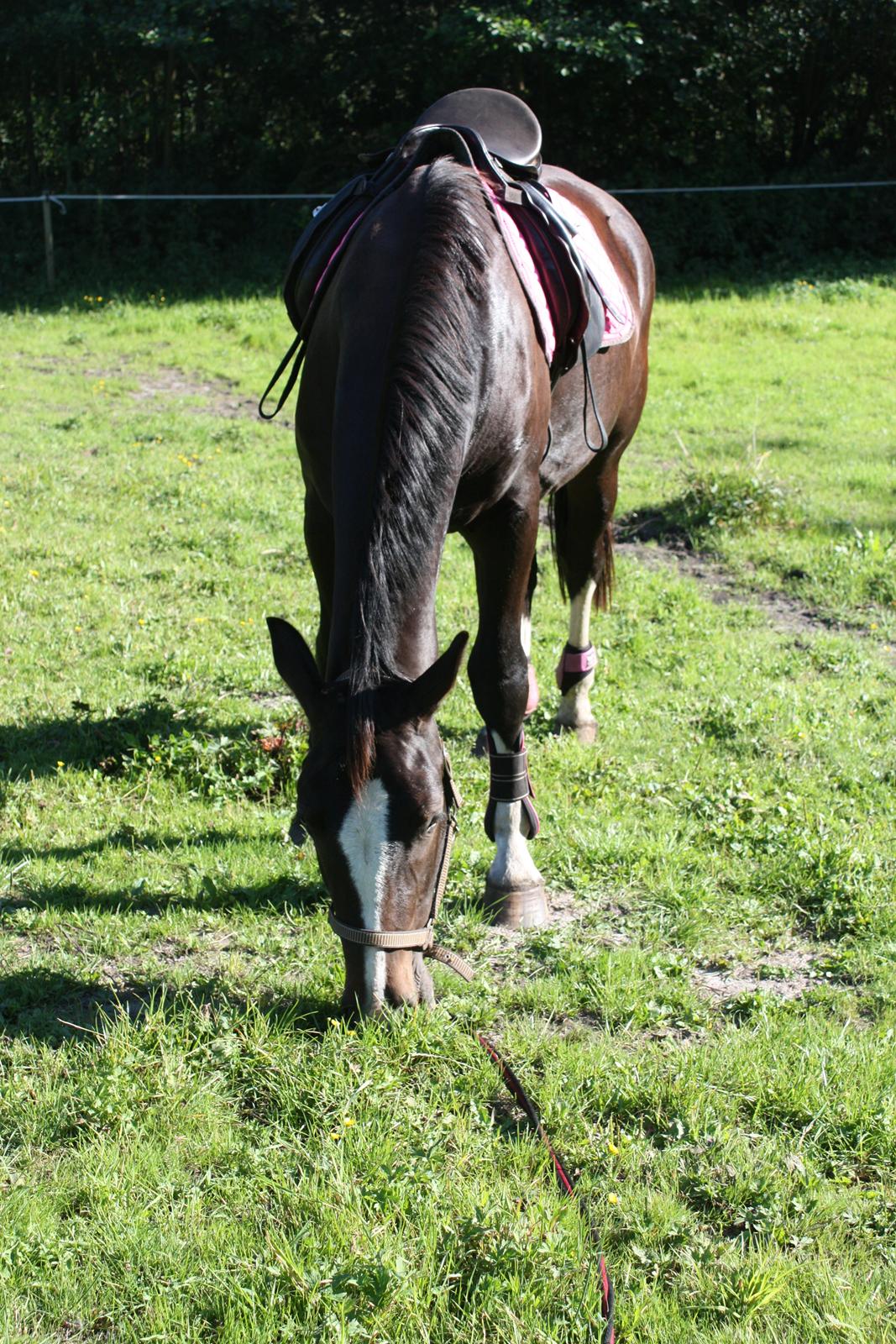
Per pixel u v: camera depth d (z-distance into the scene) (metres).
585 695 4.82
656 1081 2.80
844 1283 2.25
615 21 18.05
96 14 17.78
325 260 3.47
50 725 4.68
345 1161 2.46
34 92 19.47
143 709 4.70
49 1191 2.41
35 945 3.36
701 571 7.24
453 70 18.44
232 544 7.16
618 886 3.74
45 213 17.12
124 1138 2.56
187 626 5.81
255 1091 2.74
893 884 3.76
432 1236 2.26
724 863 3.87
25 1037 2.91
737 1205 2.45
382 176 3.48
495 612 3.33
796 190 18.95
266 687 5.19
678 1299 2.21
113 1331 2.13
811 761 4.67
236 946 3.37
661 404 11.41
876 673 5.56
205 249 18.06
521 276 3.23
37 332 14.78
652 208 18.72
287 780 4.34
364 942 2.39
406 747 2.36
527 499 3.26
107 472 8.65
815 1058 2.88
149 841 3.95
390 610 2.46
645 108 19.59
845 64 19.77
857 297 16.83
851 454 9.65
